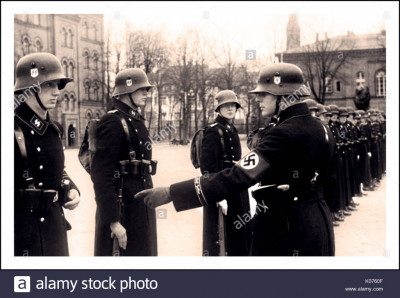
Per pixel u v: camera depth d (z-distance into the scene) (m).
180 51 24.77
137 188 3.78
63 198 3.36
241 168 2.66
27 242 3.06
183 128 28.78
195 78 25.62
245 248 4.92
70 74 39.62
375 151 11.52
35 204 3.04
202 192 2.64
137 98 3.88
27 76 3.13
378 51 31.91
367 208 8.93
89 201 8.96
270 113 3.04
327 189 3.10
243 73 23.33
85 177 12.72
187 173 14.15
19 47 34.53
